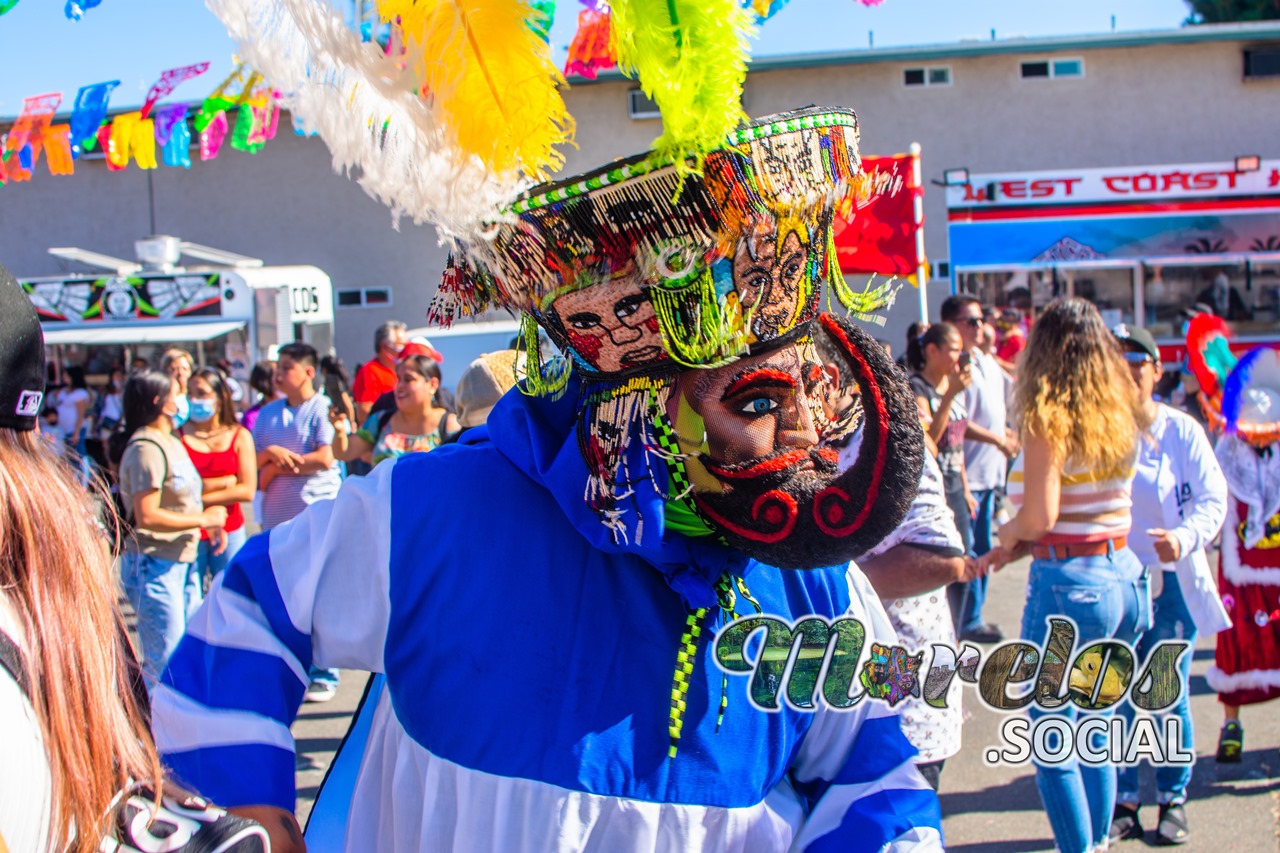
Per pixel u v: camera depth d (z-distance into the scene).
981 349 5.56
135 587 4.23
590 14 1.28
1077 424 2.81
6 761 0.77
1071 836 2.83
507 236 1.15
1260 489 3.80
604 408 1.22
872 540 1.19
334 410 5.46
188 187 16.84
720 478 1.21
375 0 1.12
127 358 12.05
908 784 1.41
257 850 0.91
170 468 4.27
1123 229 15.46
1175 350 14.74
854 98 16.20
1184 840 3.37
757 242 1.12
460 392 2.72
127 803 0.87
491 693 1.26
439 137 1.07
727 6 1.01
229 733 1.22
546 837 1.23
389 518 1.32
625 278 1.13
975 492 5.54
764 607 1.34
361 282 16.86
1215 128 16.23
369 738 1.45
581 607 1.28
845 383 1.32
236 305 11.40
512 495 1.31
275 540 1.36
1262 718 4.38
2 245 16.75
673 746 1.26
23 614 0.84
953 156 16.19
